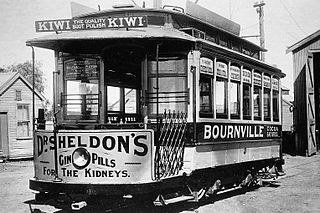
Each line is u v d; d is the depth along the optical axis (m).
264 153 12.91
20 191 12.84
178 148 8.64
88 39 8.09
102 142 7.75
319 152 27.36
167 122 8.65
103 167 7.74
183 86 8.84
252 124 11.88
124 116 9.16
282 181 14.98
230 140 10.45
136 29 8.62
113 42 8.40
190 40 8.63
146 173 7.70
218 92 9.86
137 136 7.72
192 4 10.14
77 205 7.49
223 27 11.54
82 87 8.54
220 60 9.97
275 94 13.94
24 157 22.81
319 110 28.69
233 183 11.58
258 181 13.16
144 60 8.70
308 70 25.23
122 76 8.98
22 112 22.89
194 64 8.82
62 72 8.66
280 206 10.30
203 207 9.85
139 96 9.25
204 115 9.25
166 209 9.13
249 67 11.70
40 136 8.34
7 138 21.80
